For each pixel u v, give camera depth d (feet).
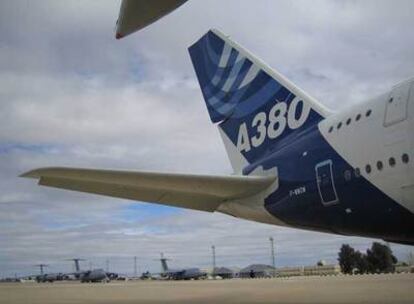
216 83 56.49
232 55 55.11
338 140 37.42
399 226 33.94
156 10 20.29
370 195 34.22
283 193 41.65
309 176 39.29
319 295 54.95
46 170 37.22
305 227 42.09
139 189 40.55
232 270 375.45
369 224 35.70
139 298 59.67
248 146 50.98
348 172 35.86
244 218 46.42
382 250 294.05
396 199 32.65
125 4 19.70
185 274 308.40
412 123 31.96
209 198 43.65
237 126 53.01
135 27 21.34
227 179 41.57
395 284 77.92
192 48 60.49
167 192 41.50
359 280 104.01
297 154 41.29
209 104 57.11
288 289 72.18
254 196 44.11
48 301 56.54
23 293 81.15
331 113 41.47
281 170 42.47
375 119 34.63
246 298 53.67
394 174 32.60
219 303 46.75
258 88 51.03
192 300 52.75
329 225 39.17
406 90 33.37
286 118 46.60
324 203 37.83
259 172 45.14
